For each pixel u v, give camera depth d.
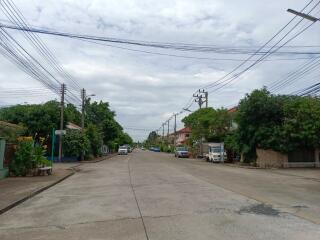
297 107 34.81
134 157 60.94
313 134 33.69
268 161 36.38
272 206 11.89
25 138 24.34
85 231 8.91
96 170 30.05
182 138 121.75
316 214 10.53
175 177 22.91
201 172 27.55
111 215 10.80
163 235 8.27
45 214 11.28
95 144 52.06
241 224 9.24
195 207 11.76
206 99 59.78
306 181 21.58
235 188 16.98
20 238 8.41
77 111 68.69
